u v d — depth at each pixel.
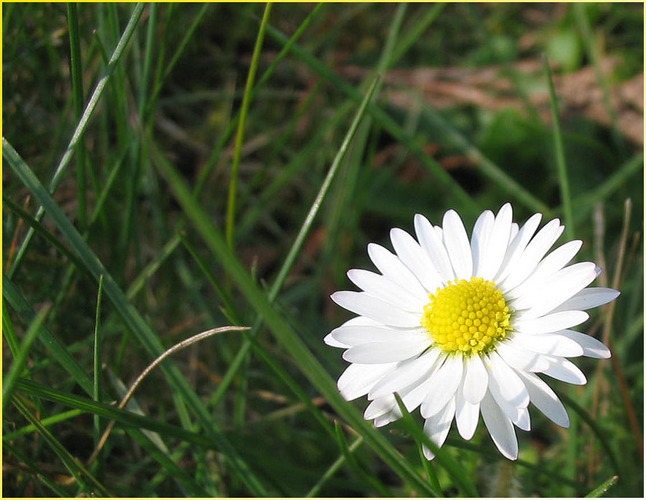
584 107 0.18
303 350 0.11
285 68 0.19
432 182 0.18
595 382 0.13
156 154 0.11
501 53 0.20
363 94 0.15
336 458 0.14
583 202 0.16
